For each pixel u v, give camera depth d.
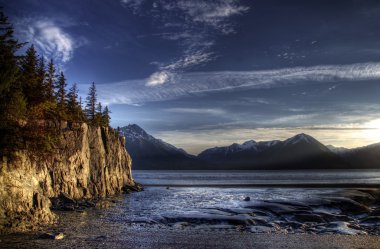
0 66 29.11
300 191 77.19
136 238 24.72
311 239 24.89
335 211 41.66
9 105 27.84
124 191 79.25
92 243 22.64
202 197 64.56
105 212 40.31
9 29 32.06
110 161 75.44
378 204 54.97
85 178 60.78
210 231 27.98
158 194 73.56
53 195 48.78
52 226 28.78
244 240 24.44
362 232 27.59
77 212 39.94
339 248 22.02
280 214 37.28
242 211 38.16
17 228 25.52
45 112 49.97
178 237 25.31
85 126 61.59
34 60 51.41
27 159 30.30
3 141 26.81
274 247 22.27
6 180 26.08
